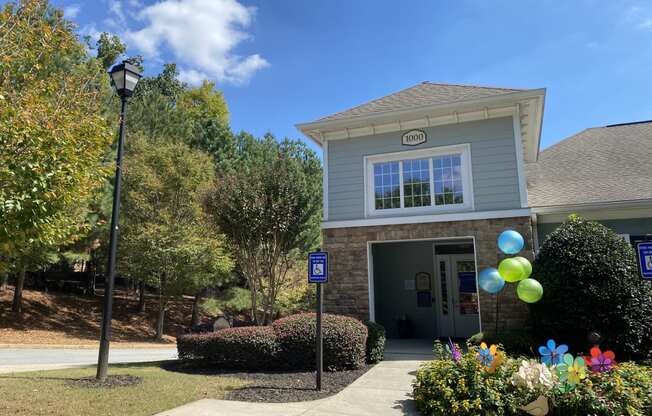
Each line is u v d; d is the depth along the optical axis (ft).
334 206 36.73
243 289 73.46
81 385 20.74
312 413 17.15
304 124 37.04
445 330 41.04
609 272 24.98
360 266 34.86
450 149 34.47
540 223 36.04
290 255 53.88
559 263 26.30
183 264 59.21
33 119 15.08
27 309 61.41
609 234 26.63
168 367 28.19
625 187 36.42
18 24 17.40
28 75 17.72
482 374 17.13
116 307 75.92
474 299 40.91
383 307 42.80
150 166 60.90
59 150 15.65
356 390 20.97
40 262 54.85
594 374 16.34
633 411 14.40
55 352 44.11
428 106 33.50
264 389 21.07
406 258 43.19
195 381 22.68
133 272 60.13
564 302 25.55
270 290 35.81
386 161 36.40
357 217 35.96
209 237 60.13
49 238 16.85
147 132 68.03
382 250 43.96
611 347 24.53
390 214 35.37
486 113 33.60
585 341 25.13
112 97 59.67
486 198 32.78
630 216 33.94
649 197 33.22
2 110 14.24
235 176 35.32
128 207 59.57
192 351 27.27
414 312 42.06
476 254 31.99
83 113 18.35
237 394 20.08
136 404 17.57
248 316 80.64
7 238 14.96
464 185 33.76
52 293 73.20
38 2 18.38
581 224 27.76
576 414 15.16
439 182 34.63
